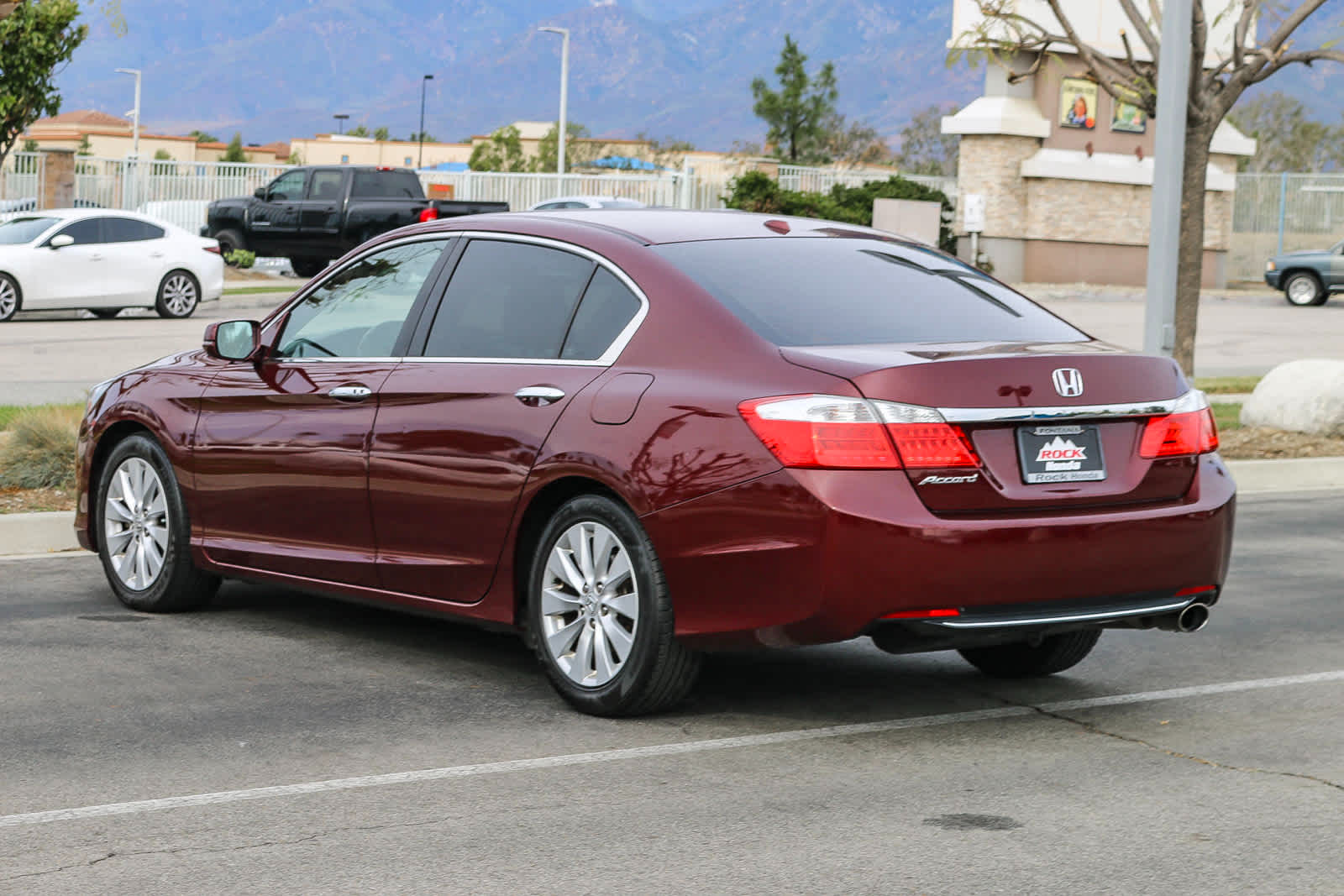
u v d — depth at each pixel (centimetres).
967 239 3850
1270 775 515
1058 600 532
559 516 581
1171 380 569
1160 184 1261
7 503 976
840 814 473
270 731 558
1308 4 1395
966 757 535
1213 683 646
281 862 430
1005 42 1579
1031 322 602
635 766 522
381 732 559
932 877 421
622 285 589
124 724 565
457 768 517
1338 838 452
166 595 741
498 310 624
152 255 2469
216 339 702
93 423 773
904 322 577
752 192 3872
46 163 3828
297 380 679
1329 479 1269
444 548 620
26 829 456
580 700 579
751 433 526
